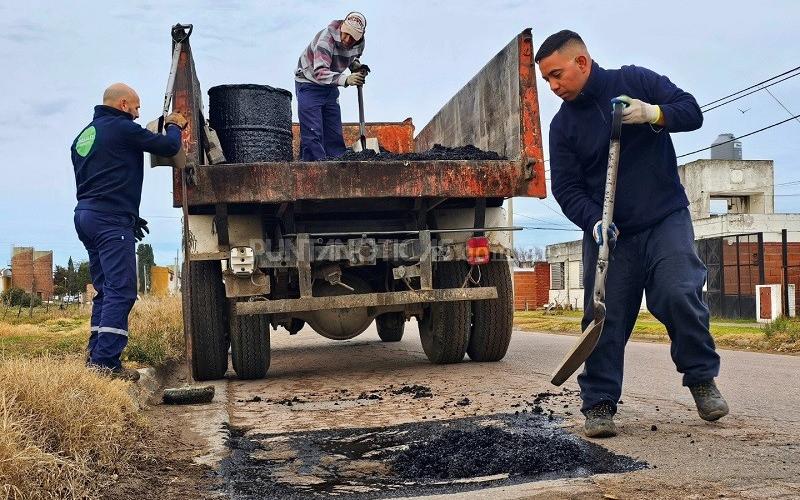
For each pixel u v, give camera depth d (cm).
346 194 601
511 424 415
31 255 3656
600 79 368
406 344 1090
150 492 312
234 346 664
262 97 689
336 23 772
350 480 322
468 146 683
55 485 284
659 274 373
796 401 479
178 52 573
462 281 691
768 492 272
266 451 384
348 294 673
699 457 326
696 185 3456
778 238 2822
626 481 293
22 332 1129
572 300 3819
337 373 724
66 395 350
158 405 536
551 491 284
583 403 382
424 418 453
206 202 588
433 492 295
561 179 390
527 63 628
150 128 583
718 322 2122
